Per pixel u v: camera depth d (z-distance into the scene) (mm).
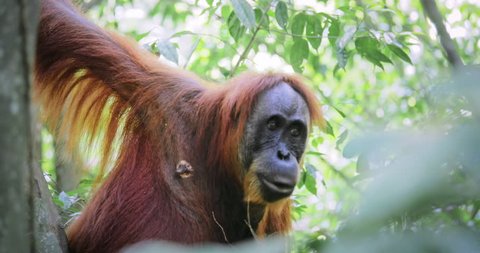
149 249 3162
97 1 16781
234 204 8711
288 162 8172
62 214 10414
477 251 2643
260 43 15883
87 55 8531
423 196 2477
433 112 3137
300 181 11297
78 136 9203
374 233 2561
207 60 17828
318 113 8898
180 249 3158
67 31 8508
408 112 10938
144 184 8289
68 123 9133
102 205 8367
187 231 8172
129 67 8594
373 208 2502
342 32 13102
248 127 8414
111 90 8695
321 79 19812
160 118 8422
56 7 8602
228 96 8578
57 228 7141
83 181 10836
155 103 8461
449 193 2521
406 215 2732
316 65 14242
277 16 11055
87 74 8719
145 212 8164
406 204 2471
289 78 8734
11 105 3418
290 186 8172
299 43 11719
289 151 8320
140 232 8102
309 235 4316
